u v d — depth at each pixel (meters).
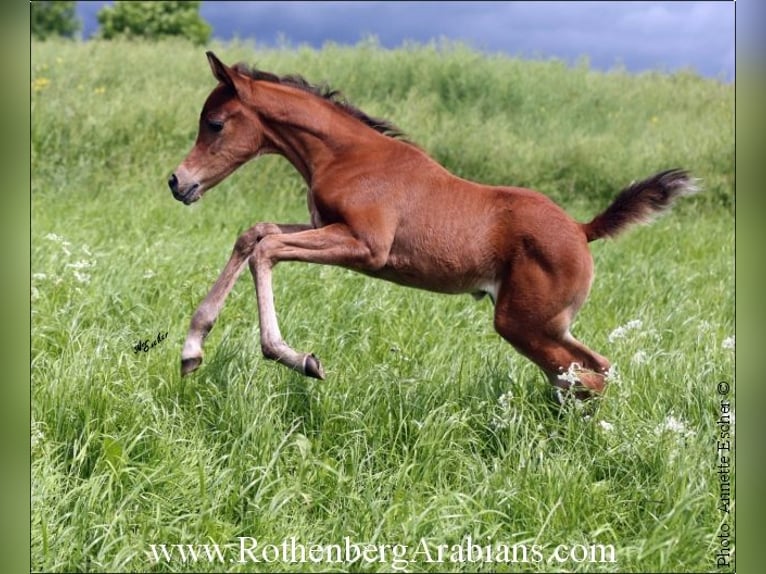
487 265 4.79
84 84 12.71
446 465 4.36
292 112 4.91
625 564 3.73
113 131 10.96
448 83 14.33
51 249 6.92
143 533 3.75
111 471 4.01
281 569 3.56
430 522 3.83
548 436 4.66
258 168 10.56
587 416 4.74
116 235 8.04
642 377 5.13
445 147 11.57
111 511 3.81
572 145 12.04
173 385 4.79
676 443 4.37
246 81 4.91
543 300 4.72
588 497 4.04
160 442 4.24
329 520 3.94
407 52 15.07
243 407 4.48
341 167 4.82
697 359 5.46
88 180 10.21
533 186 11.45
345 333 5.75
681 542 3.76
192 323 4.70
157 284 6.43
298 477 4.11
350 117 5.00
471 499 3.91
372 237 4.64
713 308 6.99
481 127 12.37
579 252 4.77
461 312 6.34
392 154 4.84
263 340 4.45
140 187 9.94
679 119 14.54
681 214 11.01
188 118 11.40
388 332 5.87
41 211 8.61
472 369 5.25
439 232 4.72
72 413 4.36
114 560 3.50
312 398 4.76
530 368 5.38
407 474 4.22
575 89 15.42
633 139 13.39
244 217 9.23
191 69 14.19
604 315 6.64
